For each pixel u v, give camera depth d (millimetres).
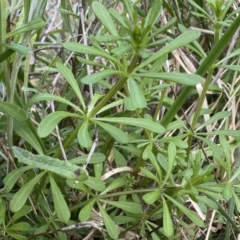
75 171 208
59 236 250
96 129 251
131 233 270
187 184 235
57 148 267
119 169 270
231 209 293
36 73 345
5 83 248
